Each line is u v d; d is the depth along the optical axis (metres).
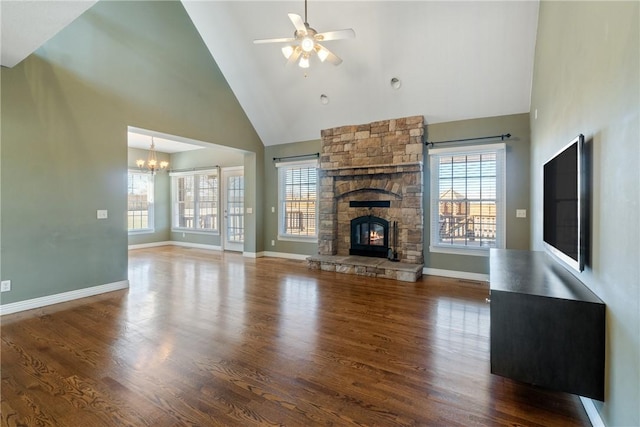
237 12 4.88
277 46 5.15
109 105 4.31
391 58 4.69
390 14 4.22
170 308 3.67
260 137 7.14
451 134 5.16
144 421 1.77
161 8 4.91
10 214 3.50
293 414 1.84
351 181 6.05
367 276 5.27
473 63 4.37
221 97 6.04
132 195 8.60
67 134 3.92
